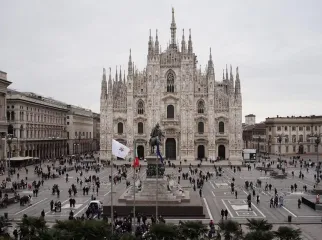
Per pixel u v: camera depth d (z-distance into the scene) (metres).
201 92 150.00
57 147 188.25
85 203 67.94
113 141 48.78
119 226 47.19
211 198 73.38
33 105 156.75
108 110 151.25
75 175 109.31
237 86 148.62
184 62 149.00
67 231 37.91
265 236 36.75
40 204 67.25
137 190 65.25
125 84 153.62
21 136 145.38
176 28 158.88
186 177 100.88
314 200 68.50
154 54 150.25
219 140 150.00
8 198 69.06
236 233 39.62
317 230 49.91
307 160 168.25
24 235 39.12
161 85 150.62
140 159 150.75
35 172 112.62
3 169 115.62
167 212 57.38
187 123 148.75
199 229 39.34
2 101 132.00
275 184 92.38
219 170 116.31
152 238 38.56
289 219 54.50
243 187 87.12
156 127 66.38
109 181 96.06
